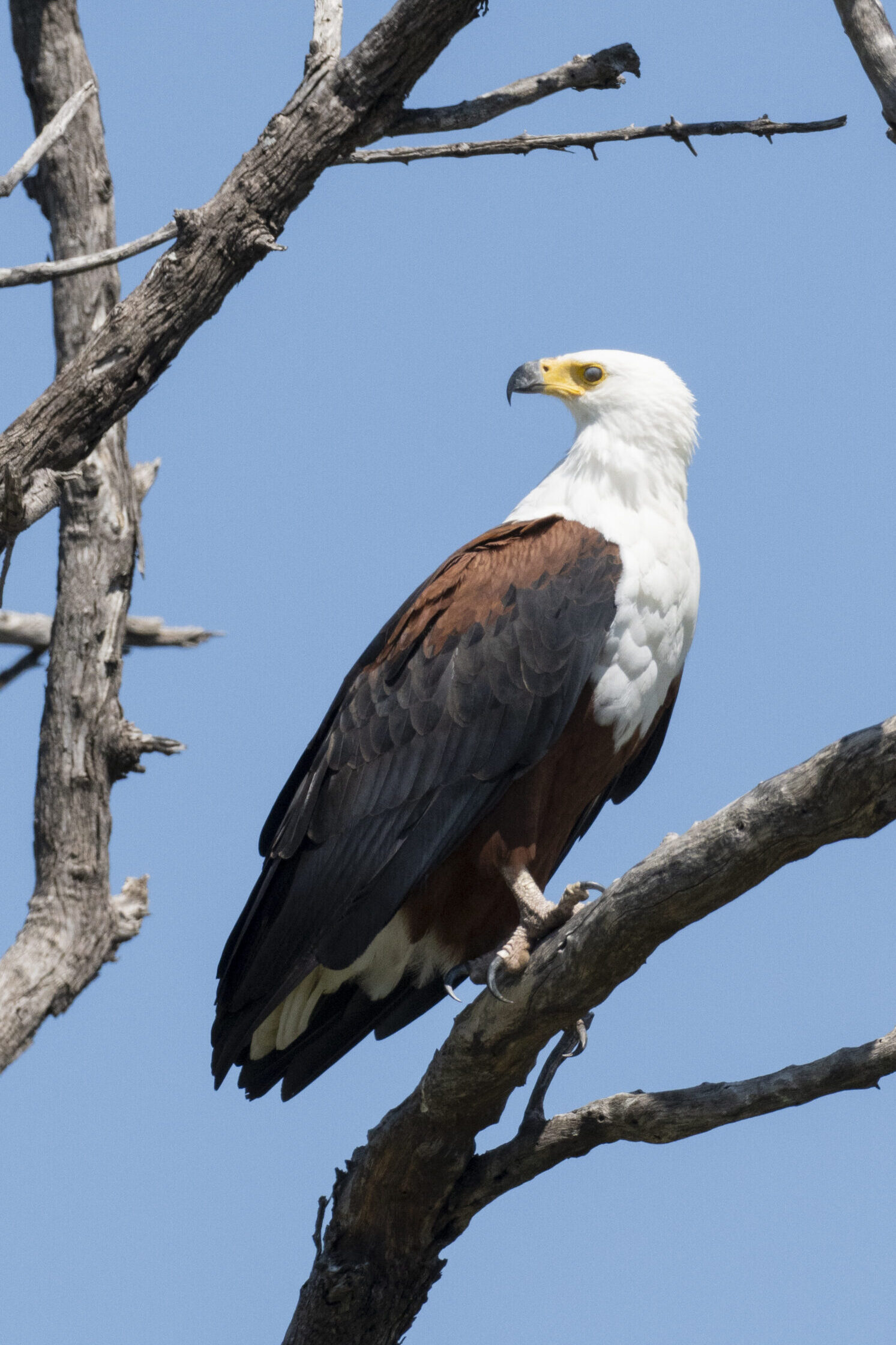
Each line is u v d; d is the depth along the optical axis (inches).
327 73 437.1
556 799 449.4
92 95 612.7
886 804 299.7
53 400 442.6
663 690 459.2
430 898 441.4
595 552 450.0
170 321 441.4
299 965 431.5
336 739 451.5
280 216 441.4
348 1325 408.8
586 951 343.0
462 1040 369.4
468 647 442.9
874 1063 354.3
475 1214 407.2
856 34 394.0
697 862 319.6
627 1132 382.0
